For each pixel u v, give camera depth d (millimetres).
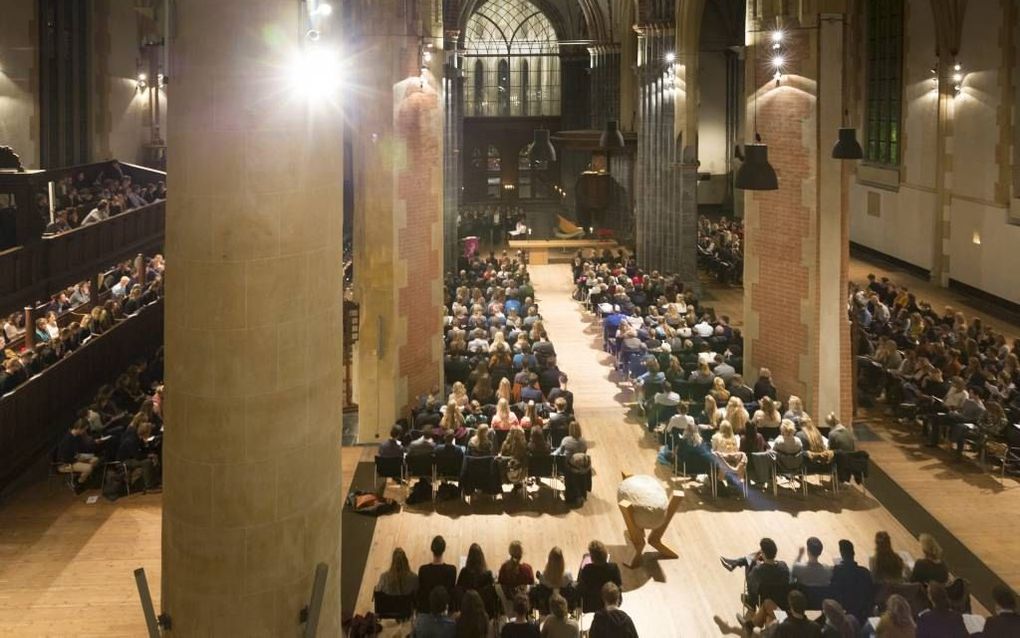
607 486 14875
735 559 11414
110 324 19281
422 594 10133
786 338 17625
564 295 29672
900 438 16812
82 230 19109
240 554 7148
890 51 32531
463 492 14141
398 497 14469
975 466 15469
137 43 28609
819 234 16875
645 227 31266
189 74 6902
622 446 16672
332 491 7789
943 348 17844
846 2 16703
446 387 19578
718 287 30891
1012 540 12797
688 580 11836
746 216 18219
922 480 14898
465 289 23828
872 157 34500
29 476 14945
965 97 27844
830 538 12938
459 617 8703
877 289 24406
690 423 14594
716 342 20281
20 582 11625
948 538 12883
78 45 25031
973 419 15578
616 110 39219
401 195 16969
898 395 17812
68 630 10531
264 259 7027
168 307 7234
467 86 46438
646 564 12266
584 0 39375
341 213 7930
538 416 15414
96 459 14539
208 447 7078
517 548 10383
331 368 7719
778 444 14039
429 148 17922
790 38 16922
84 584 11594
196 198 6953
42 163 23328
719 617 10977
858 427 17406
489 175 46719
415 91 17328
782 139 17312
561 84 45781
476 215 39625
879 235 33969
